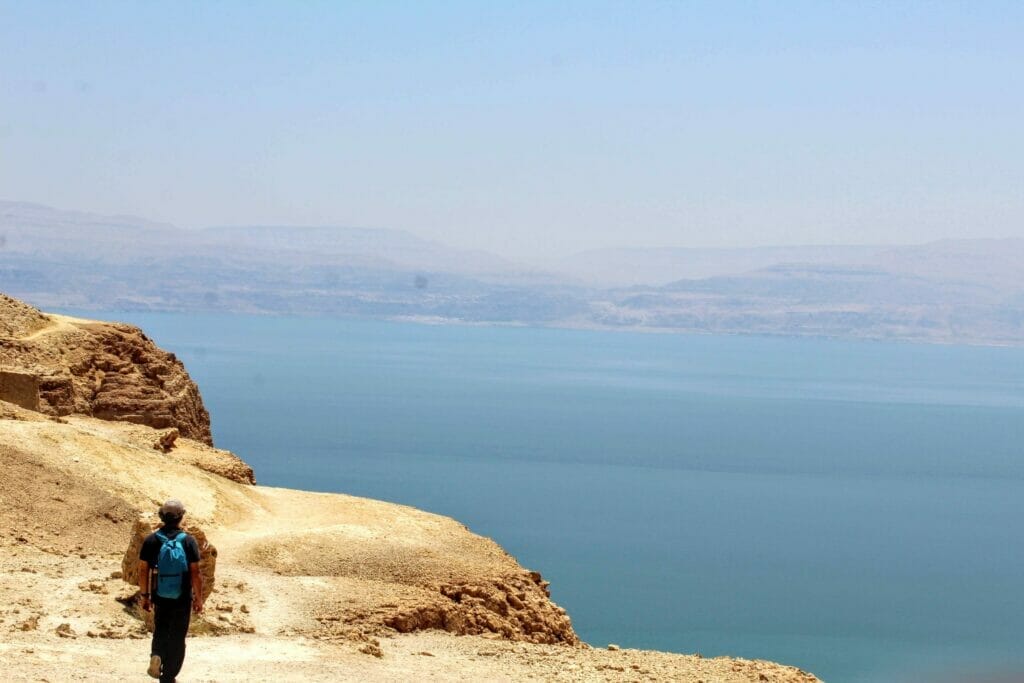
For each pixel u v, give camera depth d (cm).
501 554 4819
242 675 2648
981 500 19725
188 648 2911
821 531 15912
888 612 11138
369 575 4194
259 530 4769
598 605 10744
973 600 11912
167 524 2339
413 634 3703
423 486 17762
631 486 19438
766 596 11569
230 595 3594
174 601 2298
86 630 2948
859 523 16788
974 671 9056
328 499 5469
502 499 17000
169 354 7625
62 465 4581
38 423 5006
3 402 5512
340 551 4303
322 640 3250
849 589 12181
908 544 15212
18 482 4369
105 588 3303
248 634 3238
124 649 2783
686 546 14238
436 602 3984
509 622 4275
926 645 9844
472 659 3294
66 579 3409
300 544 4303
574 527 15038
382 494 16512
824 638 9938
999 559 14412
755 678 3453
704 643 9481
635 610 10612
